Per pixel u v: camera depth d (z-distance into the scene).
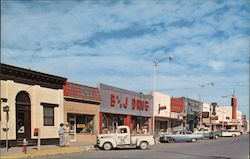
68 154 22.36
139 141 27.62
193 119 71.12
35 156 20.48
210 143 38.69
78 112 31.88
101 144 26.81
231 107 103.81
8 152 20.75
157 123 53.28
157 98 52.16
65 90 30.02
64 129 26.23
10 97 24.00
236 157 21.41
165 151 25.50
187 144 36.41
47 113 27.62
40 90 26.83
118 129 27.45
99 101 35.28
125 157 20.48
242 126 116.19
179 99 63.06
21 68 24.75
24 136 25.20
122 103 40.81
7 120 22.19
